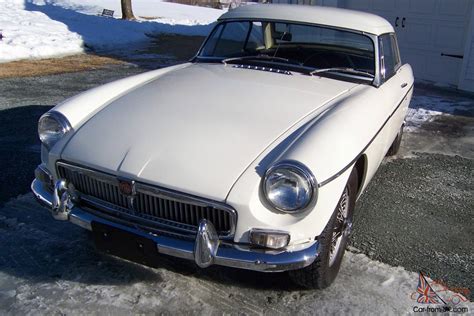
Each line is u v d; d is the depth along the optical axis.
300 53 3.71
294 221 2.24
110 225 2.47
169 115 2.71
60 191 2.62
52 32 12.78
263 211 2.22
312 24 3.71
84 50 11.67
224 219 2.26
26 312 2.44
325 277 2.59
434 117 6.93
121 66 9.70
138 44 13.30
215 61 3.90
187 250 2.28
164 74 3.67
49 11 17.47
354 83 3.46
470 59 8.86
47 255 2.93
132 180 2.35
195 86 3.16
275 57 3.72
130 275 2.78
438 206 3.94
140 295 2.61
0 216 3.36
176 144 2.45
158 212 2.38
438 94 8.60
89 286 2.67
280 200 2.19
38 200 2.78
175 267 2.87
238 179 2.25
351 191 2.78
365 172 3.06
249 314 2.50
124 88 3.32
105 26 15.05
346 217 2.81
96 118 2.81
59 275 2.75
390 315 2.54
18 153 4.57
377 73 3.56
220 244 2.29
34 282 2.68
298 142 2.41
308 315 2.51
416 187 4.33
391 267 2.98
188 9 27.39
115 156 2.46
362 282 2.81
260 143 2.46
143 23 16.69
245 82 3.23
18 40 11.19
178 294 2.64
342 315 2.52
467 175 4.70
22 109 6.15
